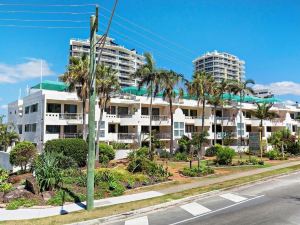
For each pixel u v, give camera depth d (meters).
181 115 58.31
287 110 79.50
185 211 16.64
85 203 18.67
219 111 69.69
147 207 17.30
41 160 22.62
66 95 46.59
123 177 24.92
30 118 49.47
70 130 47.66
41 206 17.91
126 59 150.12
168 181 26.41
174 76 47.38
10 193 19.34
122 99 53.41
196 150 50.47
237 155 54.62
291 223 13.45
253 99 82.31
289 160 46.28
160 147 51.09
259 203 17.95
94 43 18.11
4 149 54.31
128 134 51.50
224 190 22.67
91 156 17.52
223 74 171.50
